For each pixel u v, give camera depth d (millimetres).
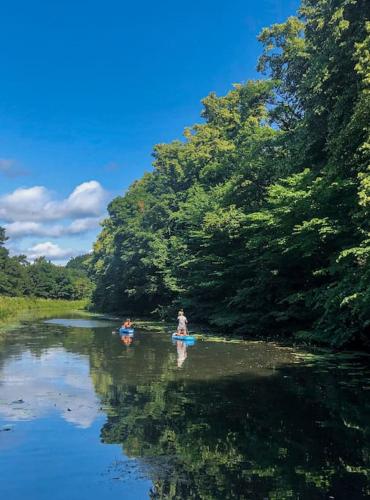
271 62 32375
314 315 21781
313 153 19734
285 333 24359
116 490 5613
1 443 7324
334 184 15555
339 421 8352
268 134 29234
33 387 11703
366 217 14086
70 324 38781
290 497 5363
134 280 52062
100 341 23703
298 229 18953
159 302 49094
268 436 7566
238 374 13438
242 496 5406
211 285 30625
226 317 28594
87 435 7707
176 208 47000
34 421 8555
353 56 13016
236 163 33938
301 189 19391
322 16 17656
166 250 44000
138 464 6422
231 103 41625
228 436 7570
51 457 6727
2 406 9680
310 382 12078
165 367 14852
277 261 22609
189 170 45969
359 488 5594
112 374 13586
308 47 19891
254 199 29625
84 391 11172
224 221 27766
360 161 13914
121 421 8500
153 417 8773
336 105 14492
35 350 19688
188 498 5328
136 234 48938
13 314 54281
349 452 6777
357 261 14758
